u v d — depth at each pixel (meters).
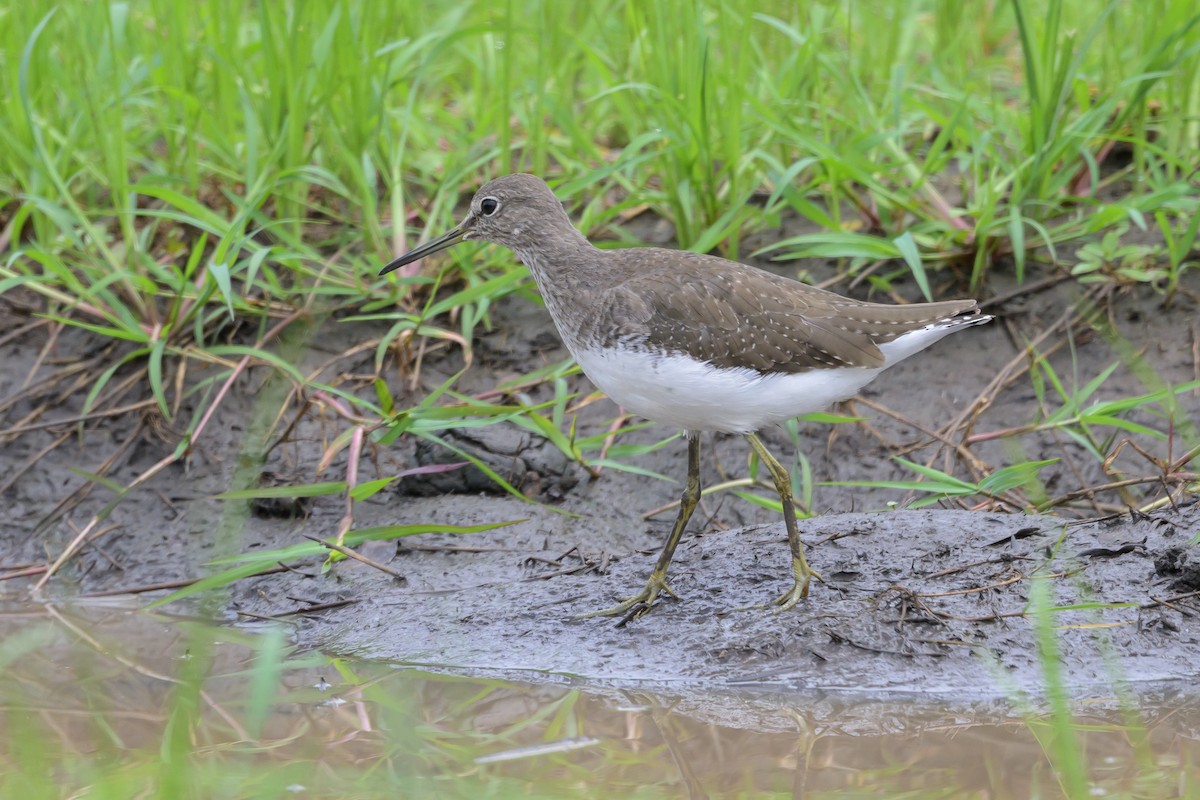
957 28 15.53
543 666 9.50
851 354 9.65
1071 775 7.26
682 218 13.35
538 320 13.40
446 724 8.98
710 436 12.46
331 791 8.07
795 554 9.69
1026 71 12.95
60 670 10.02
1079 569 9.83
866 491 11.93
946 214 13.05
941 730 8.59
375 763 8.45
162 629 10.71
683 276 9.78
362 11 13.77
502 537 11.43
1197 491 10.55
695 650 9.41
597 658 9.50
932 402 12.52
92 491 12.43
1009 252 13.31
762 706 8.93
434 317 13.34
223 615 10.88
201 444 12.62
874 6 16.14
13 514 12.26
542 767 8.35
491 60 15.45
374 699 9.34
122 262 13.44
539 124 13.69
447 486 12.06
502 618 10.12
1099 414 11.45
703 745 8.54
